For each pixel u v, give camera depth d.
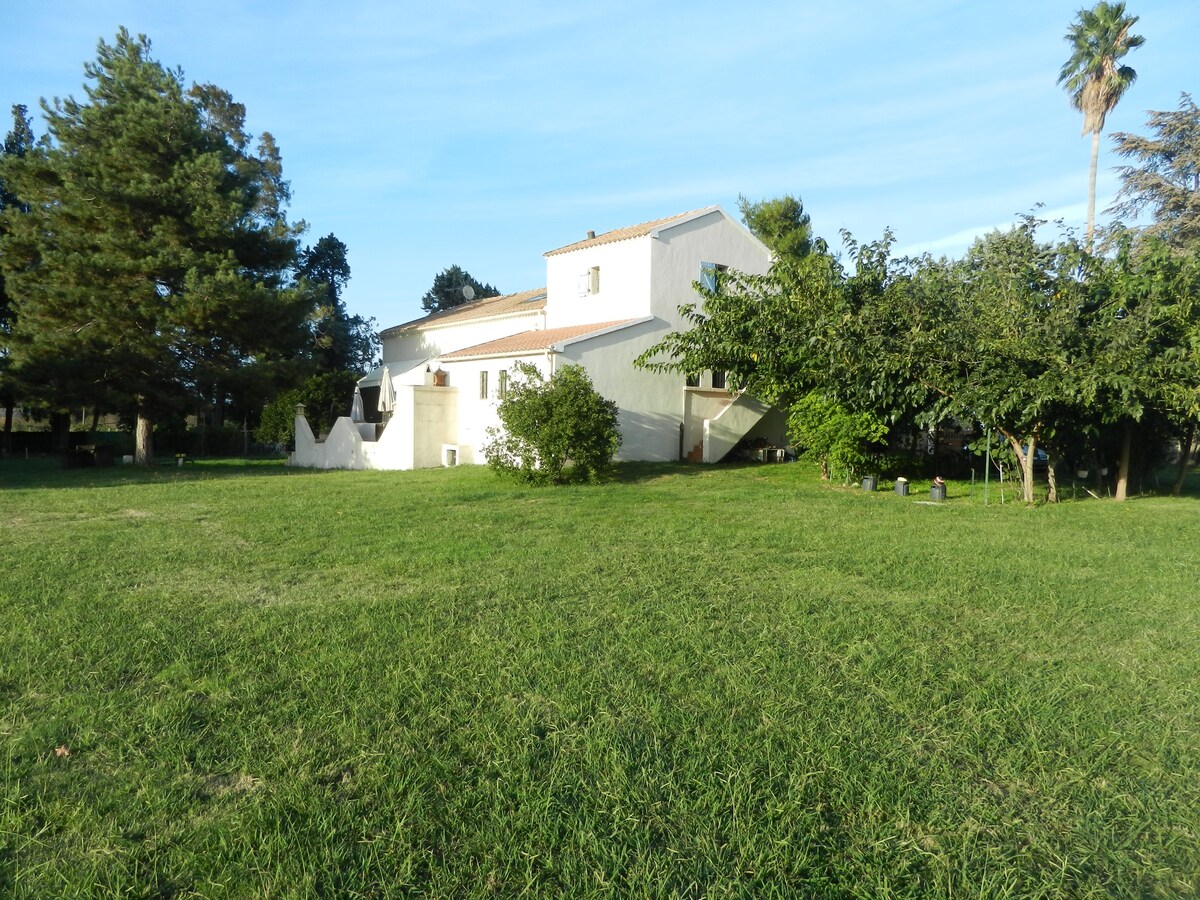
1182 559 9.31
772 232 35.56
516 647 5.56
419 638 5.72
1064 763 3.93
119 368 22.53
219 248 23.12
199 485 17.23
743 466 22.11
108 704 4.49
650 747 4.02
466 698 4.62
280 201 42.19
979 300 16.31
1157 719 4.48
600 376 21.92
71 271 21.55
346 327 48.69
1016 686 4.92
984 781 3.77
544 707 4.54
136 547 9.32
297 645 5.59
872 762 3.89
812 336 16.91
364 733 4.13
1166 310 15.45
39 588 7.20
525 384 18.31
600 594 7.11
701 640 5.74
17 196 23.41
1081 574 8.29
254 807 3.41
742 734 4.17
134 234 22.00
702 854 3.15
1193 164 34.16
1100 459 19.44
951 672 5.14
